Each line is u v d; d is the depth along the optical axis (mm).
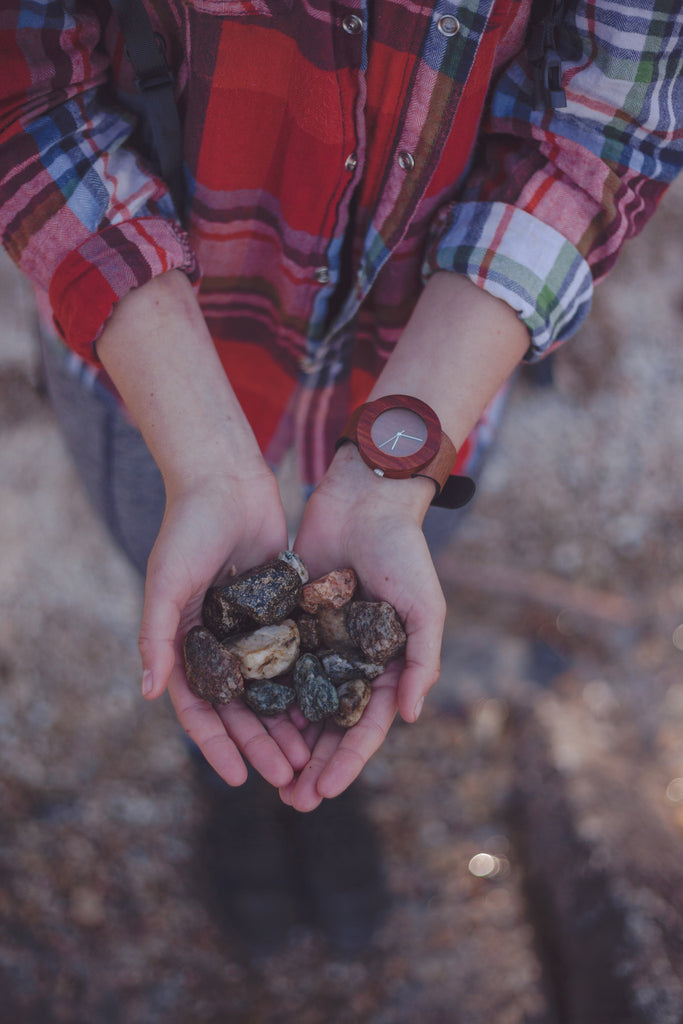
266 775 732
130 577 1222
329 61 718
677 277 1566
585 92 748
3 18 715
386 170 765
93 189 753
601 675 1241
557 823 1086
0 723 1097
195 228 818
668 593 1311
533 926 1061
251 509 771
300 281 822
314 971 1026
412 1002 1016
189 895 1055
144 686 717
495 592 1290
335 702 740
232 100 753
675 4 708
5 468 1254
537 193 772
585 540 1334
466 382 790
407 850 1102
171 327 767
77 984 980
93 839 1061
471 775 1160
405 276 832
